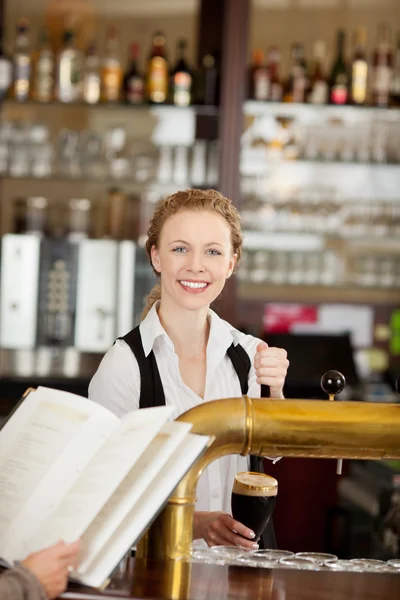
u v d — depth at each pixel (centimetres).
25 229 566
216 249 212
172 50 639
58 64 558
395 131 594
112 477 149
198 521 191
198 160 551
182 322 222
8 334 565
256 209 576
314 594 152
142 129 610
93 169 564
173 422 157
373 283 600
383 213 595
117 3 638
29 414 165
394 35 644
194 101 554
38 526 151
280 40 639
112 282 566
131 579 153
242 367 228
